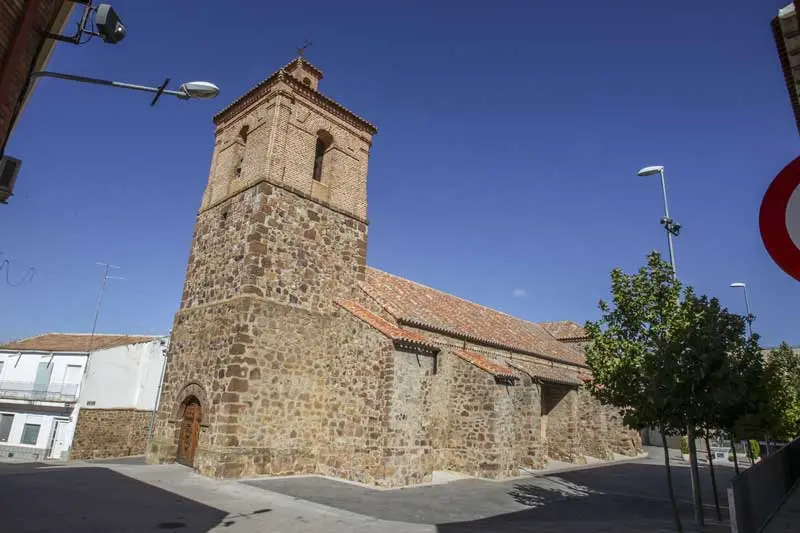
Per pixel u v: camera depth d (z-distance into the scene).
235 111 23.39
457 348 23.66
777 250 2.99
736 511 9.24
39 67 8.47
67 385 31.38
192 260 22.19
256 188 19.67
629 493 18.88
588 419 31.00
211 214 22.08
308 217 20.89
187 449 18.67
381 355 18.39
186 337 20.45
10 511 10.53
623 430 34.12
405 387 18.33
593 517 14.02
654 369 11.67
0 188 6.87
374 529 11.12
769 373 15.08
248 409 17.22
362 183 23.91
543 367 30.14
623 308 14.20
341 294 21.55
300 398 18.92
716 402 11.05
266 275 18.80
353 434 18.25
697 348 11.26
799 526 11.76
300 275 20.02
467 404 21.77
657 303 13.86
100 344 34.75
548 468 25.30
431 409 21.34
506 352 27.23
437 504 14.71
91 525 9.95
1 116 6.32
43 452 28.89
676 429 12.27
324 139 23.30
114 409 29.94
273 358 18.31
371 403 18.09
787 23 5.44
